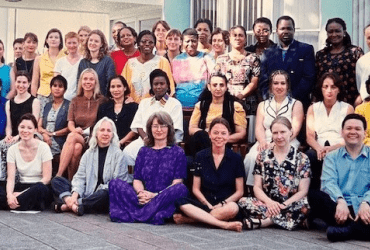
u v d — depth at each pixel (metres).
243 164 6.73
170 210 6.50
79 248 5.21
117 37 9.41
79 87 8.18
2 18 16.23
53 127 8.21
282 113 7.09
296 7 10.63
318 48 10.38
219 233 5.98
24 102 8.17
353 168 6.14
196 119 7.61
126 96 8.05
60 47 9.20
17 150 7.31
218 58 8.28
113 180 6.74
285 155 6.50
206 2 12.17
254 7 11.26
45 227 6.12
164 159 6.88
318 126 6.99
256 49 8.50
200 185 6.74
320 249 5.35
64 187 7.14
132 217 6.53
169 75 8.35
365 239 5.75
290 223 6.24
